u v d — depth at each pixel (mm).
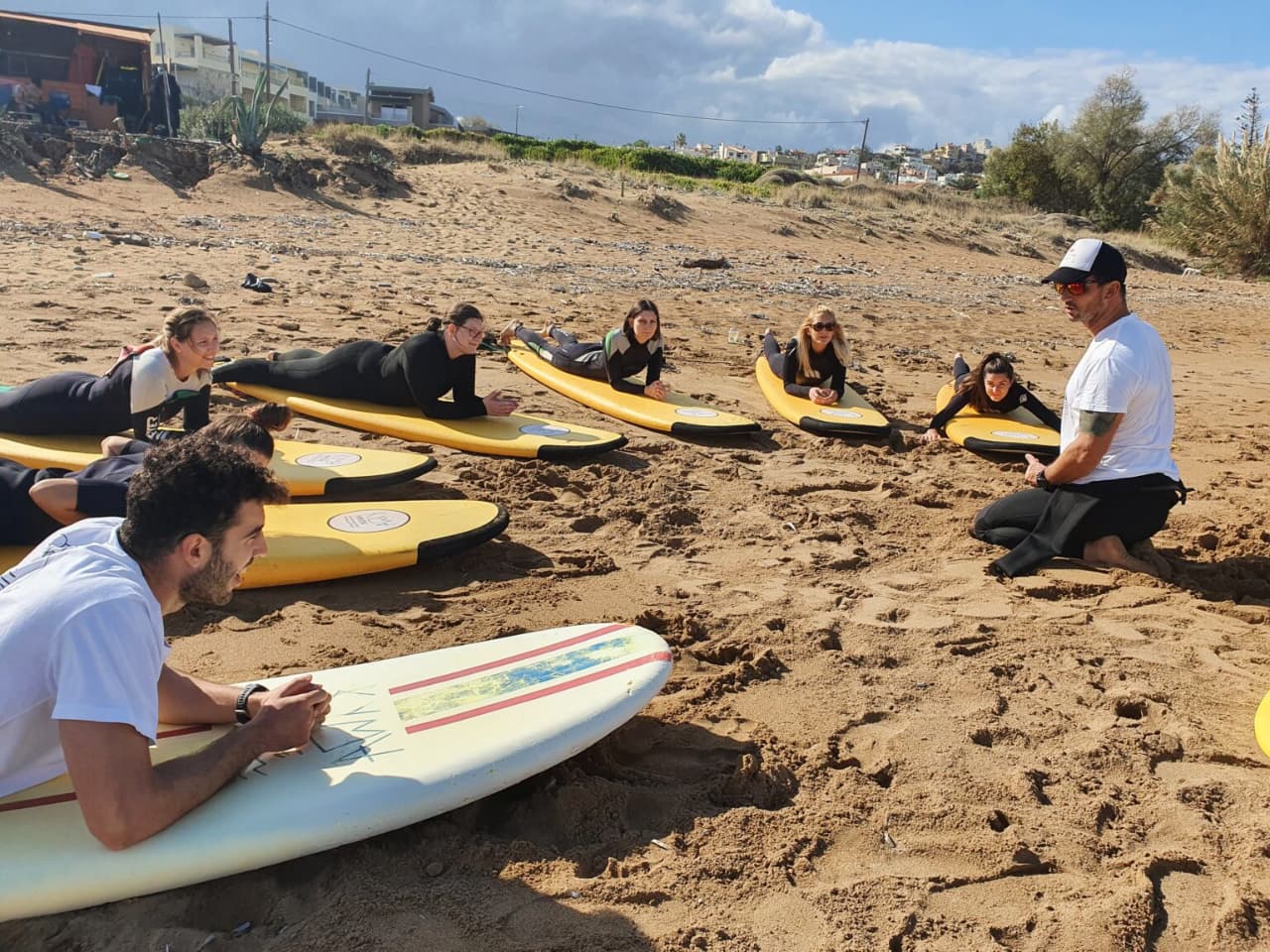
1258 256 28688
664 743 3148
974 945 2322
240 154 18203
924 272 20312
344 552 4168
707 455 6488
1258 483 6535
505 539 4801
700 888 2467
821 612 4184
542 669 3145
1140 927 2387
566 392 7652
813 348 7672
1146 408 4664
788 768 3025
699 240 20625
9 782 2232
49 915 2227
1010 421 7379
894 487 5980
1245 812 2895
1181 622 4238
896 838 2711
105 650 2035
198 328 4688
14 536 3682
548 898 2391
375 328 8820
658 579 4457
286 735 2533
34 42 21000
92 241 12023
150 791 2178
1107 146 44312
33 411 4859
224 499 2119
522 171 23078
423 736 2773
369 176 19688
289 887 2402
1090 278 4535
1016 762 3105
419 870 2471
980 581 4633
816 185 34406
